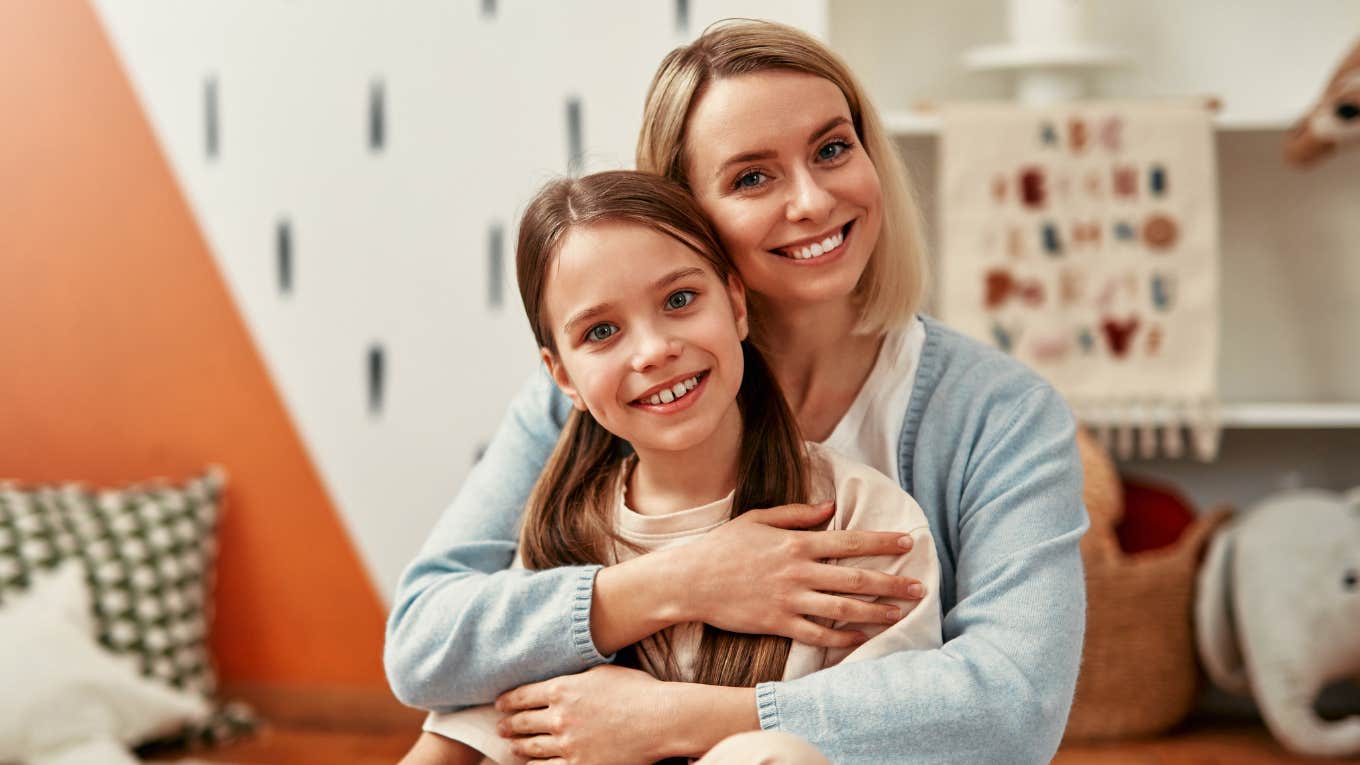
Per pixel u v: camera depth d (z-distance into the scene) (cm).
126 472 276
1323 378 275
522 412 143
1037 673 110
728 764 96
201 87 267
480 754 127
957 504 124
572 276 115
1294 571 235
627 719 112
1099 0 274
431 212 259
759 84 117
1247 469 277
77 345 276
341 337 264
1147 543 251
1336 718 263
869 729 107
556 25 253
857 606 113
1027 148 252
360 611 268
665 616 115
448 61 257
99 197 273
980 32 277
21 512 259
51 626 241
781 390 125
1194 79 273
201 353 271
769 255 119
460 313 259
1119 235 251
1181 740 247
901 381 128
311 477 268
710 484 124
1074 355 252
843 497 120
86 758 228
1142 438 262
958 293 253
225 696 274
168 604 262
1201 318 250
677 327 114
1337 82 232
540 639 118
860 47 281
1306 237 274
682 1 249
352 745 259
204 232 269
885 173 127
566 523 128
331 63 261
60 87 273
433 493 262
